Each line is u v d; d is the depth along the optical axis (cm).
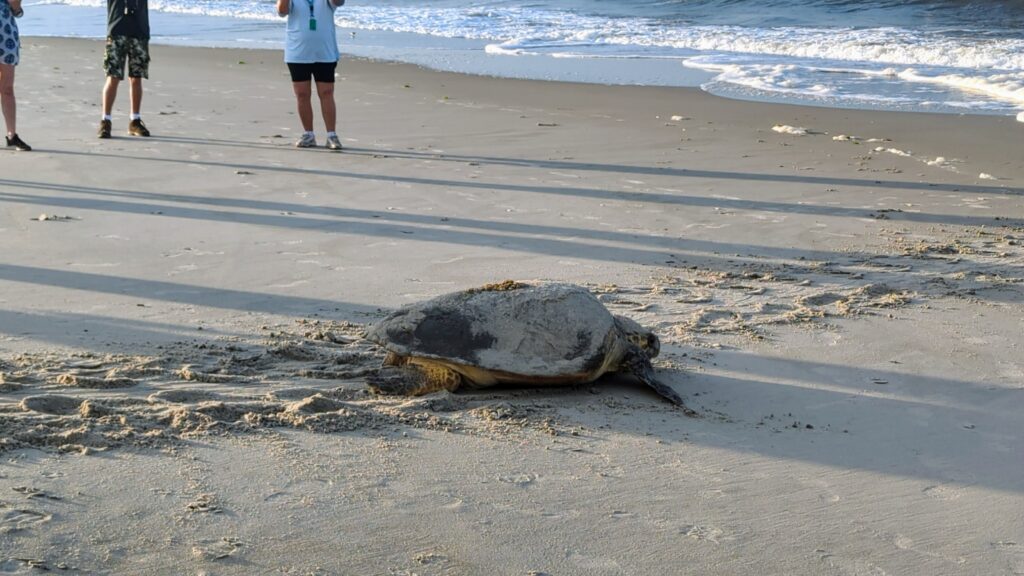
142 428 403
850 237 763
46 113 1224
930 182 943
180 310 569
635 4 2680
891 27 2134
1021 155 1052
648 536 338
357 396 455
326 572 307
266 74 1614
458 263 677
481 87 1523
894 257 713
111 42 1067
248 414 420
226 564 309
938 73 1625
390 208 820
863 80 1581
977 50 1767
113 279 621
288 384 465
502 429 423
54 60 1712
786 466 398
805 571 320
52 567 300
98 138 1080
